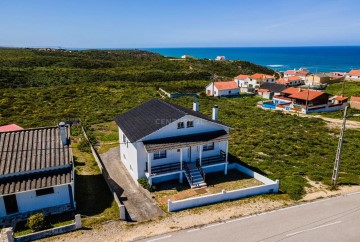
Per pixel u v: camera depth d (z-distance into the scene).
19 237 17.61
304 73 130.12
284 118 58.88
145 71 112.75
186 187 25.73
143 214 21.30
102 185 25.88
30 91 69.69
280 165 32.09
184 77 108.94
